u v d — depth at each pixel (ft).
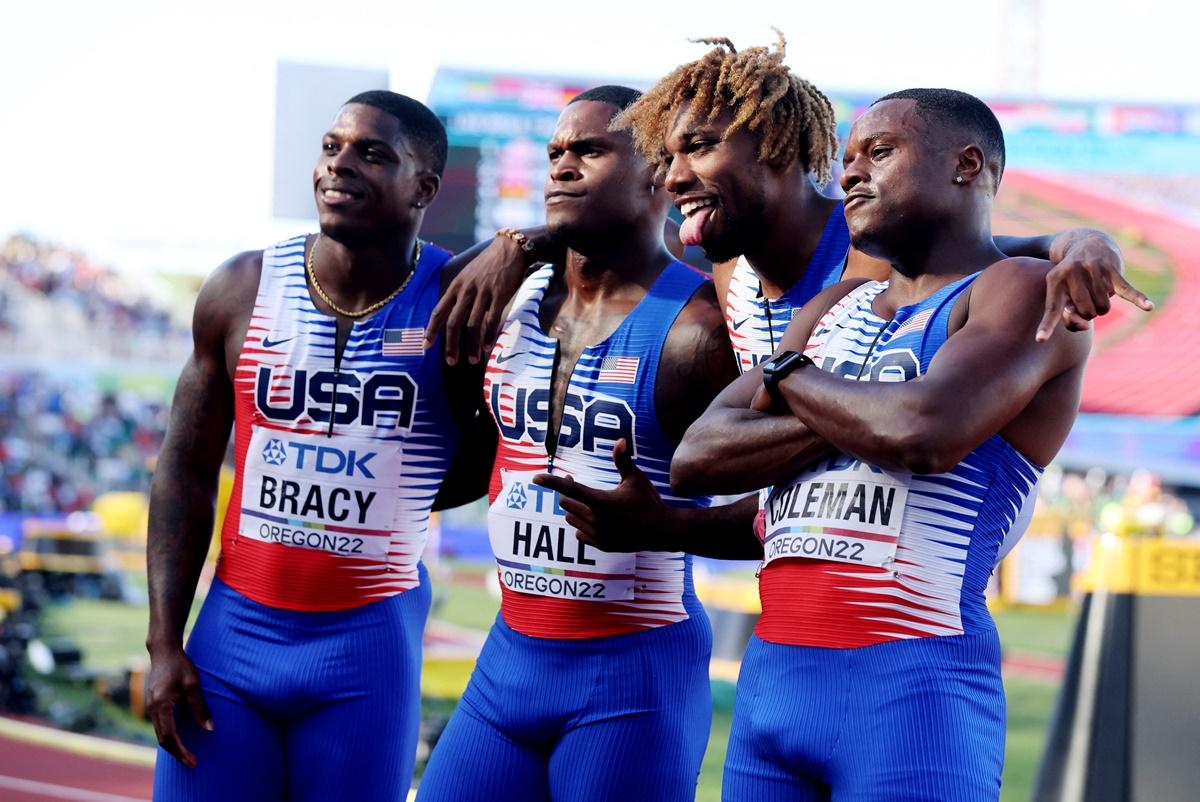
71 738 46.34
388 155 18.35
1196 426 115.44
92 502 146.41
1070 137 113.19
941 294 13.30
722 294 17.15
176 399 19.43
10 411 156.46
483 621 75.36
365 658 18.28
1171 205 112.16
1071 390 13.23
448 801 17.13
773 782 13.55
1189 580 26.32
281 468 18.42
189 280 177.27
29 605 69.05
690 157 15.70
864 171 13.52
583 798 16.60
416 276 19.13
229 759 18.16
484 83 87.30
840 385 12.71
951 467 12.51
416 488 18.76
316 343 18.58
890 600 12.90
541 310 17.90
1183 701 25.90
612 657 16.75
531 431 17.28
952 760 12.47
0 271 170.30
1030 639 75.56
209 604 18.85
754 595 46.73
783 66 15.61
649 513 15.66
